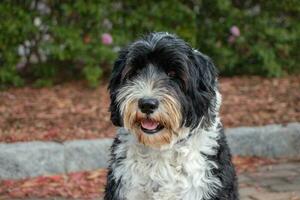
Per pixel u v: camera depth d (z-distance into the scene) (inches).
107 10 381.4
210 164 174.4
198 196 173.6
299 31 424.5
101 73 378.6
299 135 298.0
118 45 378.3
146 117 167.0
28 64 395.9
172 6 388.8
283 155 297.3
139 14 383.9
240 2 427.2
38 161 265.3
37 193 247.1
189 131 172.1
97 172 268.7
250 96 360.5
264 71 419.5
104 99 350.0
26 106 336.8
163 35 178.5
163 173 173.2
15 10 365.7
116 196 177.3
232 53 413.4
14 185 255.3
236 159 288.5
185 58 170.2
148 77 169.6
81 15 373.7
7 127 297.3
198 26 414.0
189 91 170.4
